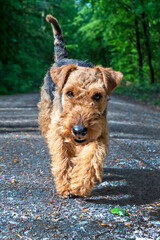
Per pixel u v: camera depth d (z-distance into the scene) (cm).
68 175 99
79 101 89
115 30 663
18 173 118
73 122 87
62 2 834
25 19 848
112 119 274
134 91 615
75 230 79
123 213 89
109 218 86
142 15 604
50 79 125
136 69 766
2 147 155
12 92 692
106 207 93
